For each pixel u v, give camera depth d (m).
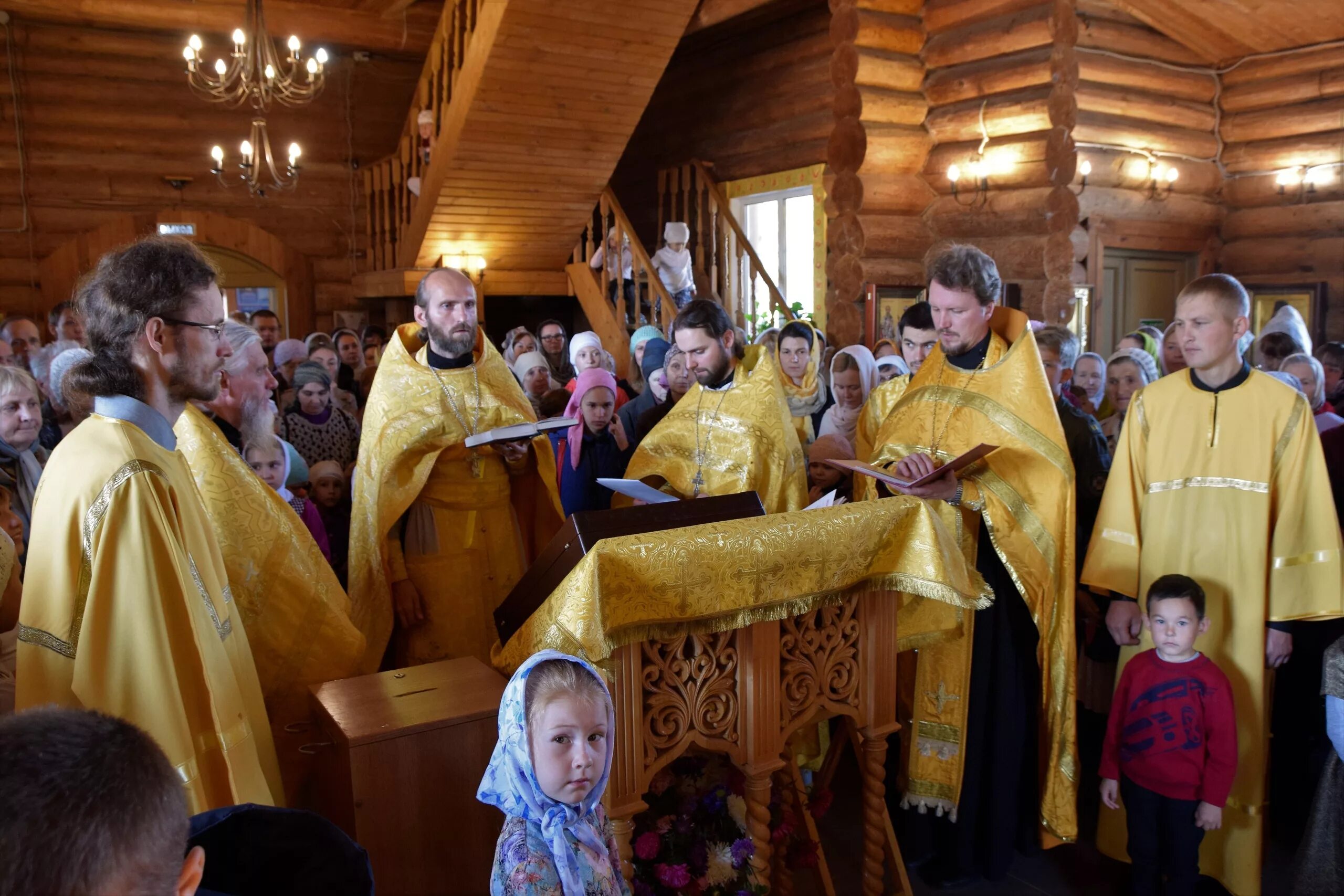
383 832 1.83
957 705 2.57
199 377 1.64
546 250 9.40
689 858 2.03
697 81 9.93
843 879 2.63
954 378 2.70
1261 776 2.51
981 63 7.84
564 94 7.98
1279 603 2.47
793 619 2.04
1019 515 2.51
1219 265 9.86
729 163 9.62
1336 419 3.69
